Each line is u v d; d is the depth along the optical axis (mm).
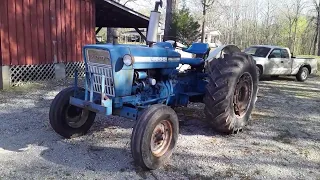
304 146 4574
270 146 4504
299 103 7781
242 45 48406
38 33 9203
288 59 12094
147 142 3342
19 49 8688
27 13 8836
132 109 3721
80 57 10727
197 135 4801
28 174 3359
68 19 10125
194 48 5527
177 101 4801
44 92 7840
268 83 11312
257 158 4043
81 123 4523
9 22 8367
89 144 4270
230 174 3561
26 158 3770
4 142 4281
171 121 3652
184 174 3508
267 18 48812
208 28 43531
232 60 4625
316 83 12109
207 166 3738
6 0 8266
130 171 3518
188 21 22500
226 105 4395
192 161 3854
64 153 3945
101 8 12117
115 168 3574
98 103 3889
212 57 4973
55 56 9789
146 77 4082
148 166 3428
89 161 3732
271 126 5516
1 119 5363
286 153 4266
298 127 5547
